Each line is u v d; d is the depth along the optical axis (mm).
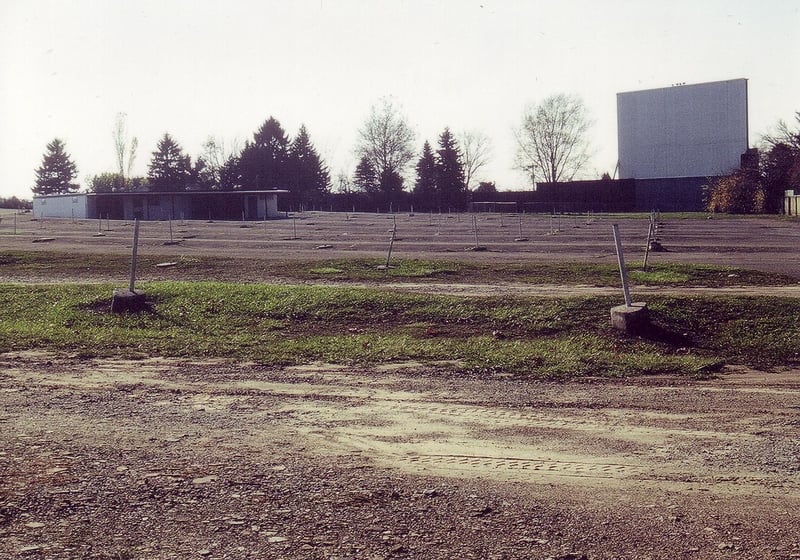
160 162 119688
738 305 15336
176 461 6656
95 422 8094
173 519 5359
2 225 58594
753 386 10180
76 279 24062
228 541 5012
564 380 10523
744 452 7055
